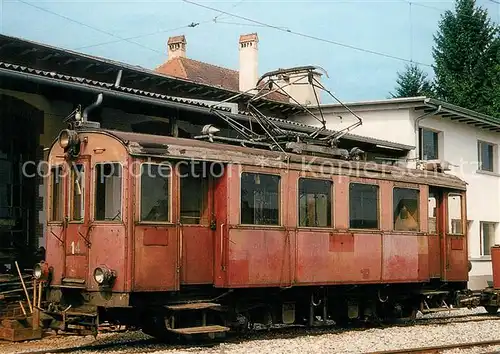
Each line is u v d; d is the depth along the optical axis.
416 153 24.44
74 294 11.53
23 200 15.41
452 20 40.16
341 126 25.55
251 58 31.81
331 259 13.99
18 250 14.98
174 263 11.49
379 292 15.86
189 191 12.11
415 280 16.11
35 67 17.19
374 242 15.03
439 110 24.33
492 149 29.61
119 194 11.12
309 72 14.91
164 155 11.45
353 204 14.66
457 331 14.84
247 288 12.82
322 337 13.31
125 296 10.84
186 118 18.39
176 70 32.38
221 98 22.30
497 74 38.34
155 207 11.38
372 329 15.12
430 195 17.33
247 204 12.51
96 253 11.14
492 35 39.41
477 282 27.06
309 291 14.19
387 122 24.72
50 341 12.66
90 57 17.64
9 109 14.88
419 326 15.91
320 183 13.98
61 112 15.83
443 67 40.19
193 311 11.95
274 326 15.16
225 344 11.90
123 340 12.71
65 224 11.62
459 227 18.16
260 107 24.44
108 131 11.38
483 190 28.30
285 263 13.07
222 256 12.12
